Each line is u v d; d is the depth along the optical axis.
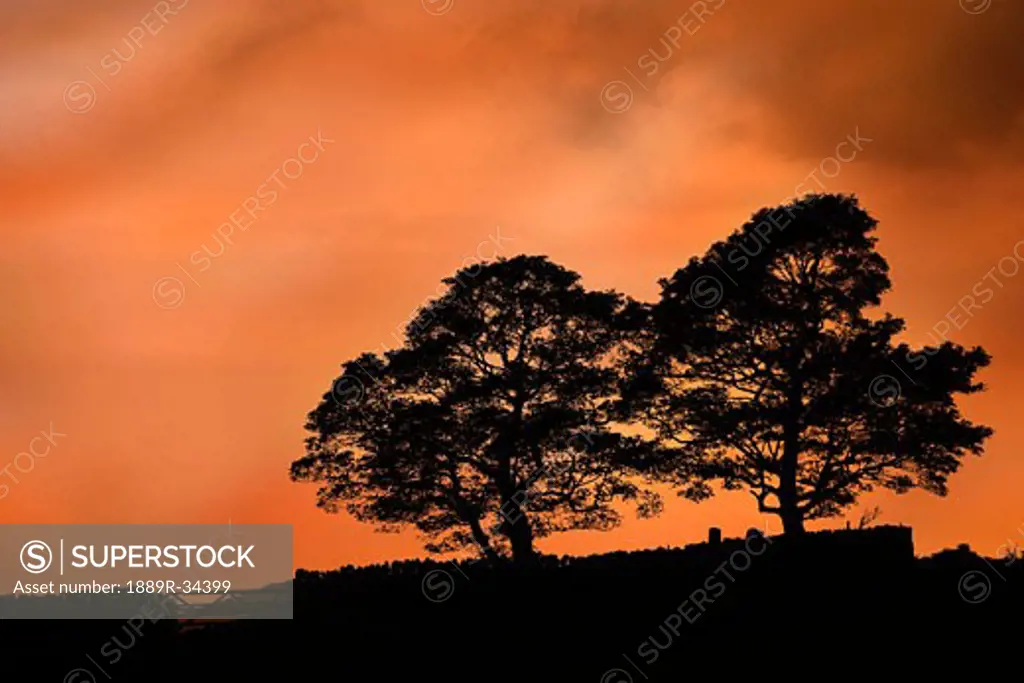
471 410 56.47
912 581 43.31
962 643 36.91
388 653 39.56
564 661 38.00
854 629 38.66
